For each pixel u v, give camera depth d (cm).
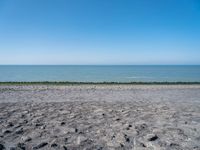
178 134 361
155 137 345
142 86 1805
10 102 739
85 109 596
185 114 530
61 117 489
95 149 294
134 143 318
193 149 294
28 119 464
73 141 325
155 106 657
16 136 346
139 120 464
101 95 1043
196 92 1240
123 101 792
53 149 292
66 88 1497
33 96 967
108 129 392
